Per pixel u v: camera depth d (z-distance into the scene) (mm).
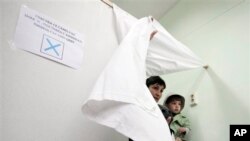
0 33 665
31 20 744
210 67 1678
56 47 795
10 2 707
